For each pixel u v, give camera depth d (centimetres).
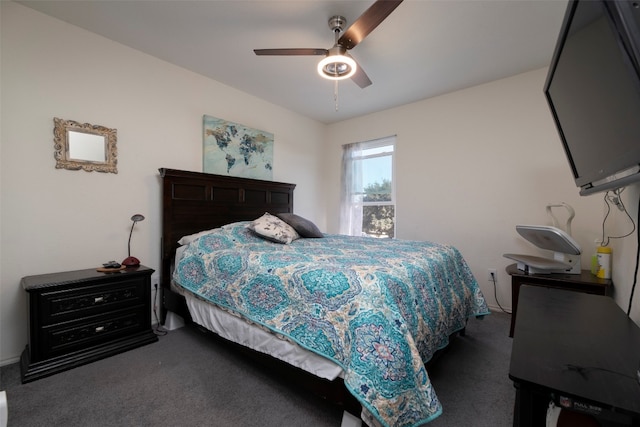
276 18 201
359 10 191
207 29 214
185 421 132
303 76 289
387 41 223
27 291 163
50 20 199
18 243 187
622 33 59
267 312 150
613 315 102
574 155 124
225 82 304
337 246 231
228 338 174
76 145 210
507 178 288
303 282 139
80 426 128
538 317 100
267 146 350
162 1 185
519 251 281
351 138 416
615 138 84
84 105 215
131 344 201
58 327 173
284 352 140
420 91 319
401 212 361
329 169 441
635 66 60
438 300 163
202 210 275
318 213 434
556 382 60
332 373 120
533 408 63
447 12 191
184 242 246
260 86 313
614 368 65
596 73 82
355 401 115
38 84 194
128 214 238
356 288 124
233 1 184
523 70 272
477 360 191
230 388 158
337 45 183
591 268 225
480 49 235
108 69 227
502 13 192
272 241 253
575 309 109
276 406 143
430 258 183
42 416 134
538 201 271
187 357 192
